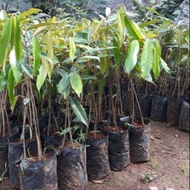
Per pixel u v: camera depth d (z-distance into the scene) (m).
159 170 2.01
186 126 2.64
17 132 1.80
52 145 1.69
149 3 3.36
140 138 2.01
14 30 1.03
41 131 1.87
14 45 1.05
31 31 1.37
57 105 2.12
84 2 3.53
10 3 3.37
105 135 1.89
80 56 1.42
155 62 1.29
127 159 1.97
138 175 1.92
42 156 1.58
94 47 1.53
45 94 1.73
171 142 2.45
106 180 1.84
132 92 2.02
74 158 1.63
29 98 1.45
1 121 1.84
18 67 1.12
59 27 1.59
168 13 3.41
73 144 1.70
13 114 2.06
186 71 2.68
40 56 1.21
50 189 1.53
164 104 2.81
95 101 1.95
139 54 1.43
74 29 1.54
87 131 1.80
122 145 1.91
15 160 1.65
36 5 3.33
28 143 1.65
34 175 1.48
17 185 1.66
